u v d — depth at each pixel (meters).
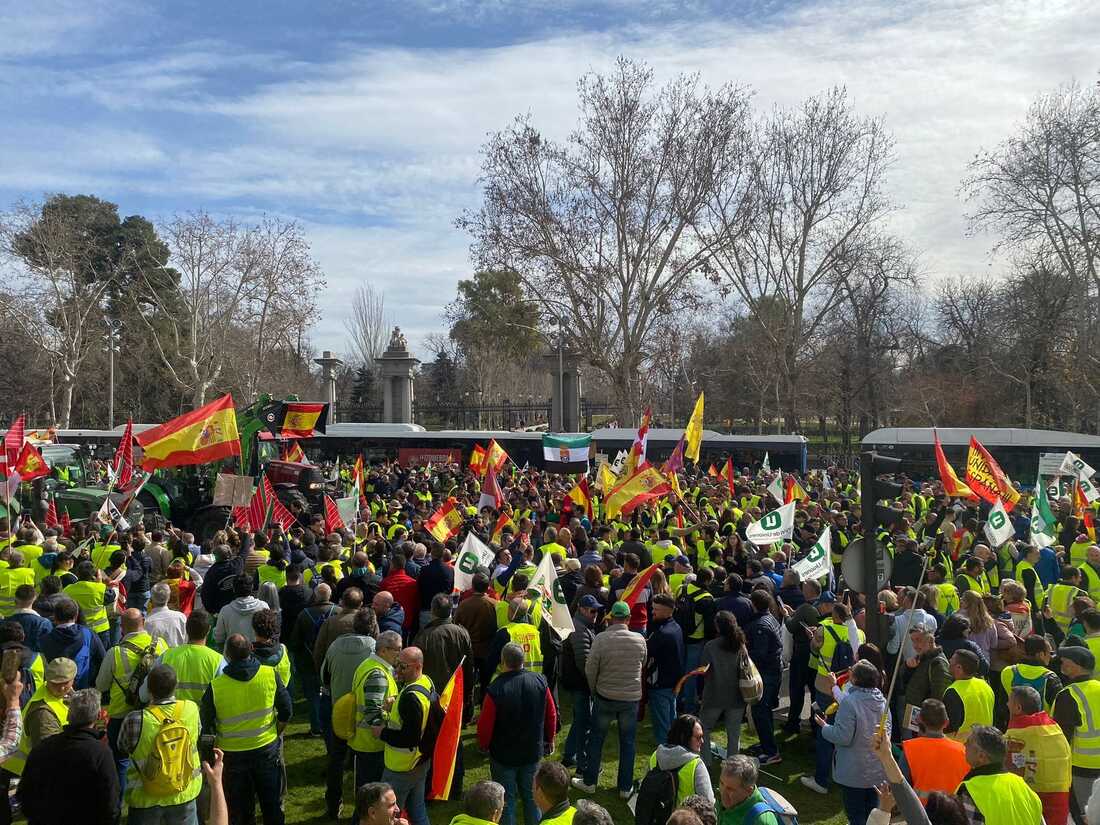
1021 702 6.16
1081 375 42.41
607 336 44.62
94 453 32.28
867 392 56.31
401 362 48.03
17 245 49.41
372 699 6.49
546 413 67.56
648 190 41.75
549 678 10.63
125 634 7.25
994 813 4.84
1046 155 39.31
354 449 40.31
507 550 11.60
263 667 6.55
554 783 4.88
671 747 5.59
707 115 40.81
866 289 55.22
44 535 13.94
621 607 8.17
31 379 58.28
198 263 48.03
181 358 53.47
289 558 11.57
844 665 8.55
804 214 43.88
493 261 43.09
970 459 14.87
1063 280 46.78
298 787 8.41
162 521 17.11
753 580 10.84
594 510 18.42
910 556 11.86
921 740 5.81
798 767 9.19
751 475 34.34
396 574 10.27
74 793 5.14
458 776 8.20
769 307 50.78
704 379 71.19
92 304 53.38
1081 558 13.93
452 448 39.62
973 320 61.88
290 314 49.53
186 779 5.69
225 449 14.53
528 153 41.66
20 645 7.03
